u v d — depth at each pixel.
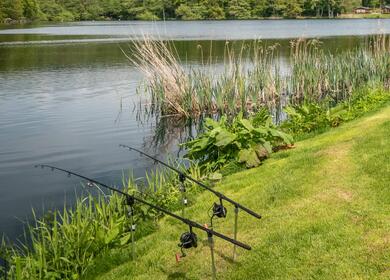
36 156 15.55
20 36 73.38
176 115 21.45
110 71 35.25
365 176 8.62
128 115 21.69
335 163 9.47
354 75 23.42
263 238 7.29
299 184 8.91
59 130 19.02
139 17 138.62
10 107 23.09
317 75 23.52
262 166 10.81
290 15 126.12
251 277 6.45
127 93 26.73
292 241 6.96
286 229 7.37
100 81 30.77
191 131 19.25
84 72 34.84
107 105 23.73
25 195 12.12
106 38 68.19
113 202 10.04
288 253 6.72
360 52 25.08
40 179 13.30
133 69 36.12
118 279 7.24
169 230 8.58
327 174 9.06
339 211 7.58
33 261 7.85
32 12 136.25
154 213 9.59
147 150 16.41
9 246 9.14
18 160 15.11
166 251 7.77
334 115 14.51
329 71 24.02
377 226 6.90
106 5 144.75
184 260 7.32
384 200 7.63
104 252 8.35
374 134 10.62
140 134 18.66
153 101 23.00
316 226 7.21
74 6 149.12
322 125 13.81
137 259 7.76
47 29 95.75
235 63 23.59
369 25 92.62
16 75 33.50
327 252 6.52
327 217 7.45
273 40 57.81
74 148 16.52
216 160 12.19
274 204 8.41
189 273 6.92
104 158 15.38
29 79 31.72
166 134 18.72
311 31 75.56
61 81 30.84
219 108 21.16
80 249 8.29
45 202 11.64
